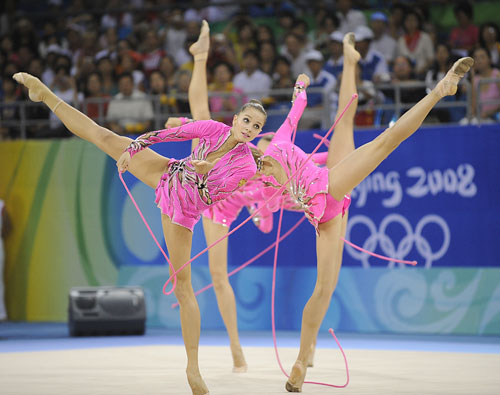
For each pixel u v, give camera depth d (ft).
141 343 54.19
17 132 75.25
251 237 62.59
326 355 43.70
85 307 58.39
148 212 65.92
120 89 71.77
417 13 70.64
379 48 72.90
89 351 46.93
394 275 58.13
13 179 70.90
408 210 57.67
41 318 69.72
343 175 30.55
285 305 61.41
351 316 59.52
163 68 75.66
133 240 66.44
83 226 68.28
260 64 73.05
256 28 79.61
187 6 84.12
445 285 56.44
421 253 57.31
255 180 37.22
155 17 88.28
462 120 60.34
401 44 71.00
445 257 56.54
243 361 37.68
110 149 30.50
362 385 32.19
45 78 82.07
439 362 40.09
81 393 30.37
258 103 29.60
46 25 88.69
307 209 31.63
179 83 70.59
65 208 68.95
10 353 45.80
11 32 86.43
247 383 33.47
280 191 31.71
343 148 37.29
